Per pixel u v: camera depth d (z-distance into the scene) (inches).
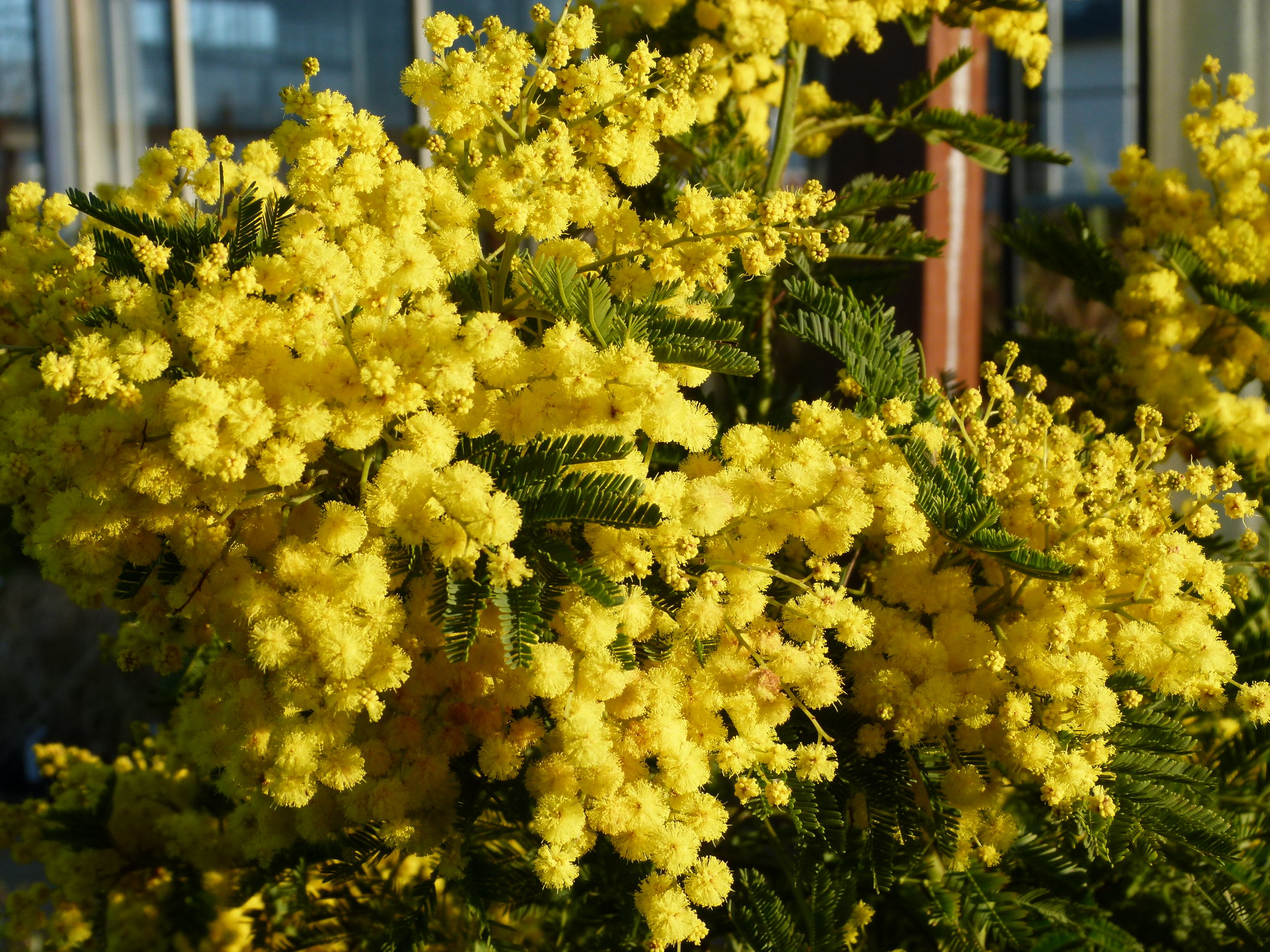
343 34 53.9
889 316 20.1
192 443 15.9
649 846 16.5
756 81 23.7
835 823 17.7
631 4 23.6
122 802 22.0
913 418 19.0
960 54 23.4
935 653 17.8
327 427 16.2
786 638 17.9
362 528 16.4
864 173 25.1
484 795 18.5
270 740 16.9
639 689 16.8
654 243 17.7
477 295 18.3
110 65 57.1
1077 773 17.2
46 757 23.9
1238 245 23.0
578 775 16.8
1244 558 20.7
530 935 19.9
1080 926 18.7
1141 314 23.9
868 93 26.2
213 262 16.5
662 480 17.0
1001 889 19.1
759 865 20.6
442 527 16.3
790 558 18.8
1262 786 20.7
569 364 16.6
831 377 24.0
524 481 16.6
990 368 19.4
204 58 56.4
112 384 16.2
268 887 21.1
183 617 18.0
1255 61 35.5
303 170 17.3
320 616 16.5
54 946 22.1
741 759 17.1
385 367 16.2
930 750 18.1
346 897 20.9
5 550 20.7
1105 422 23.9
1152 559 17.7
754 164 22.8
